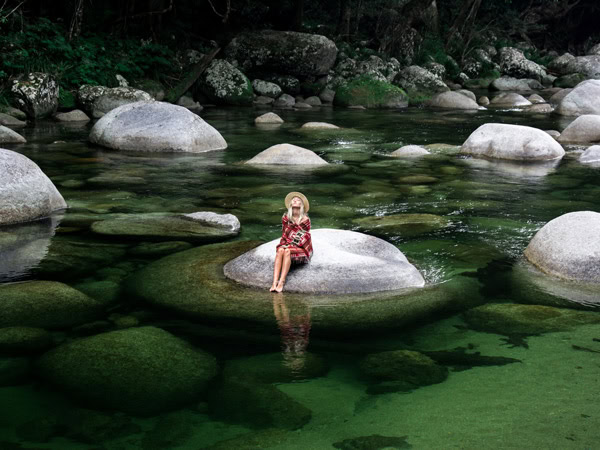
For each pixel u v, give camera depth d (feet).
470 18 112.47
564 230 19.56
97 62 62.44
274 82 78.23
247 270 17.57
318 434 10.36
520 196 29.12
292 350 13.64
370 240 18.97
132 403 11.32
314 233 18.99
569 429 10.48
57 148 40.60
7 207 23.50
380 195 29.01
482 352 13.61
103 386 11.91
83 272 18.47
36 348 13.55
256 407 11.25
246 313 15.51
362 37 106.22
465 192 29.84
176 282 17.49
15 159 24.62
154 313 15.53
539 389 11.93
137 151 40.24
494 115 64.95
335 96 75.00
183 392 11.75
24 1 62.95
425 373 12.62
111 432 10.36
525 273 18.86
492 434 10.34
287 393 11.77
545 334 14.57
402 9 102.68
